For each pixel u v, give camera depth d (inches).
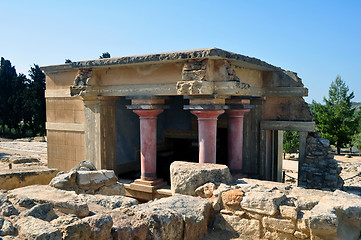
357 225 201.8
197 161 637.9
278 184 271.6
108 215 157.5
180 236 196.2
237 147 474.0
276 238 214.8
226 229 232.2
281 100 518.6
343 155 1428.4
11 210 160.6
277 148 570.6
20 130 1844.2
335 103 1453.0
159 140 666.2
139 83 439.8
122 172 553.6
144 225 169.5
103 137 492.7
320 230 192.5
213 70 386.3
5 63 1819.6
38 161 666.8
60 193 196.9
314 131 503.2
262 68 478.0
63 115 542.6
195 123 636.1
